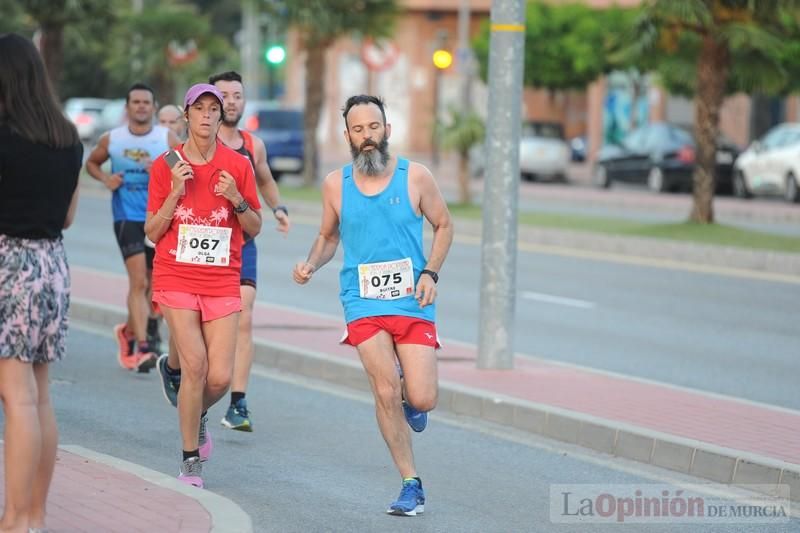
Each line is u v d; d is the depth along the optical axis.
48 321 15.61
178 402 20.02
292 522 18.55
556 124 106.56
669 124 96.06
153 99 29.09
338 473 21.56
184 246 19.78
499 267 29.06
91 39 92.12
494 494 20.58
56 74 89.25
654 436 22.91
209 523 16.70
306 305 40.09
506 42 28.78
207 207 19.83
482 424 25.77
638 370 31.58
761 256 52.19
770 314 41.06
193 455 20.02
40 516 15.98
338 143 150.38
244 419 23.83
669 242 55.59
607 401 26.02
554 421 24.67
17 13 98.06
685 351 34.34
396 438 18.97
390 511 19.00
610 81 129.88
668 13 57.19
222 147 20.00
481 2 140.62
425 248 57.56
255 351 31.39
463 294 43.91
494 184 28.98
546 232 60.72
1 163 15.17
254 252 24.08
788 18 62.19
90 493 18.05
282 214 25.16
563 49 105.56
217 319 19.97
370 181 18.91
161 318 32.28
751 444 22.72
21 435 15.36
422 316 18.92
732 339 36.41
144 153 29.00
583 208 81.44
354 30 84.62
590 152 131.75
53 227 15.62
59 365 30.08
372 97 18.95
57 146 15.50
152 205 19.94
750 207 77.81
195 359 19.81
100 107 148.50
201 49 107.50
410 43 143.25
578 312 40.69
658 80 96.12
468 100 103.38
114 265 48.62
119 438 23.34
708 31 59.12
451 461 22.77
